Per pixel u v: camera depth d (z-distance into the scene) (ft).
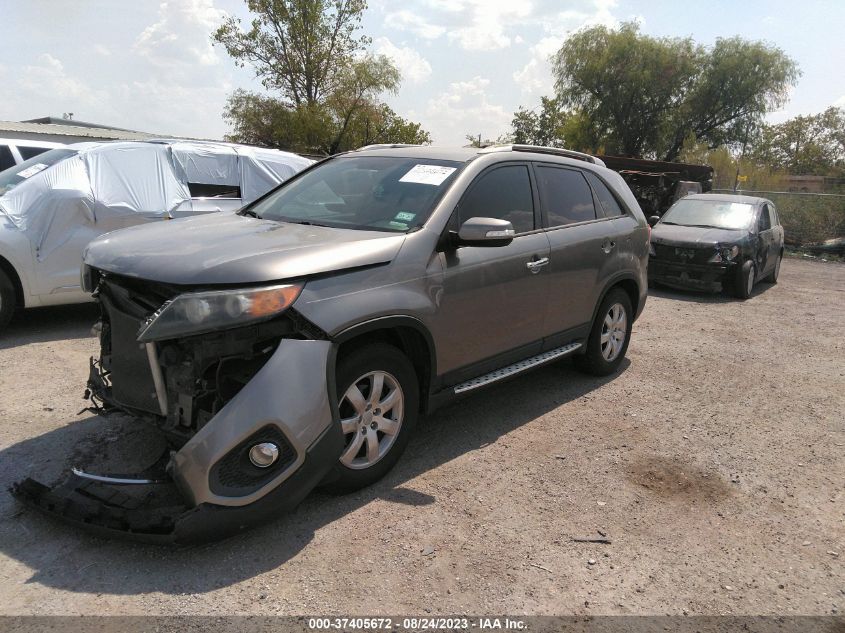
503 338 14.34
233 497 9.29
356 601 8.90
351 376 10.87
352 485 11.44
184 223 13.01
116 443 12.78
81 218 20.70
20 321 22.07
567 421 15.89
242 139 137.69
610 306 18.40
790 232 67.62
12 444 12.71
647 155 133.59
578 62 130.41
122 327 10.61
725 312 31.17
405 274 11.67
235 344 9.70
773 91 126.41
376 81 129.49
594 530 11.09
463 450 13.88
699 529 11.38
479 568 9.80
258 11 126.41
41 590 8.71
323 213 13.53
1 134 75.66
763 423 16.60
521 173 15.33
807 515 12.09
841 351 24.26
